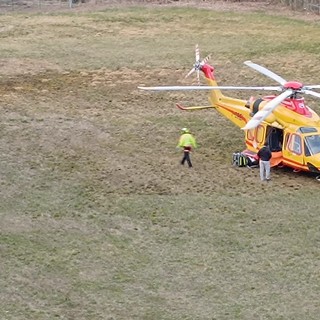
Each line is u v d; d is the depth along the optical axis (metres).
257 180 61.78
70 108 79.38
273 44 101.50
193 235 53.09
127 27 111.31
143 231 53.56
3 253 50.03
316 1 118.94
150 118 76.75
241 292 46.16
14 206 56.72
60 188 59.91
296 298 45.47
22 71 92.06
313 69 91.69
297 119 61.53
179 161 65.81
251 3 124.31
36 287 46.38
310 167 60.56
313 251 50.84
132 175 62.53
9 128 72.81
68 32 108.62
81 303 44.84
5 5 126.69
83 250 50.81
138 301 45.16
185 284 47.06
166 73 91.69
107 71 92.38
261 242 52.06
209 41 104.00
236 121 67.12
